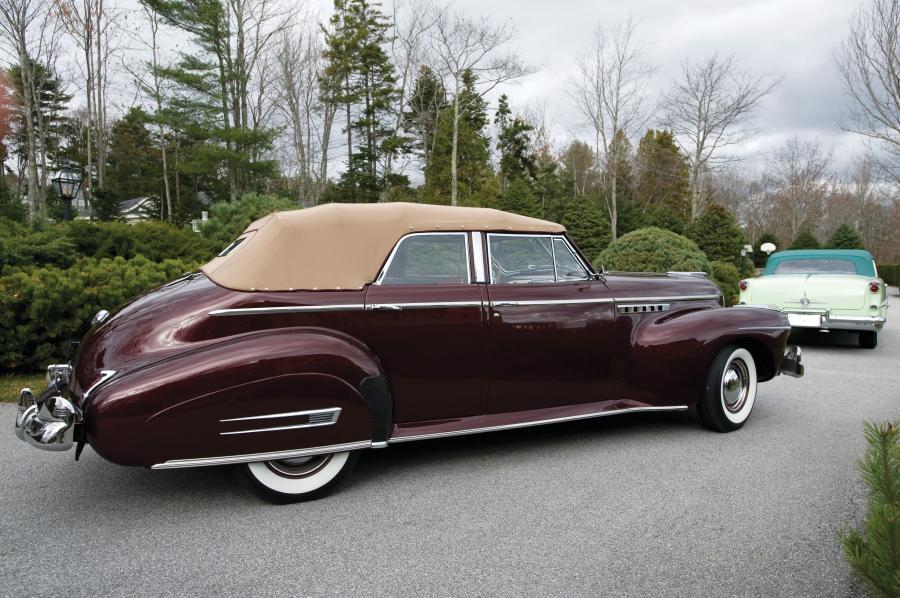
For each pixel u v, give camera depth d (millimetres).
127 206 46875
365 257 3510
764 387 6336
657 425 4809
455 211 3920
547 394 4047
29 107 25750
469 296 3719
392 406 3512
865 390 6180
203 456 2945
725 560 2631
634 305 4359
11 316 5766
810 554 2676
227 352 3006
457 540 2830
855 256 9688
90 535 2887
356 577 2498
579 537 2852
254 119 32688
